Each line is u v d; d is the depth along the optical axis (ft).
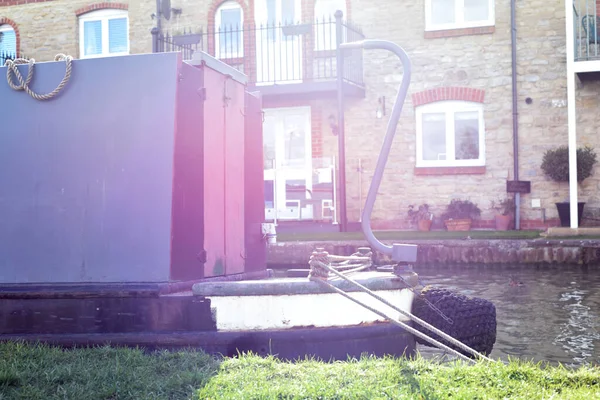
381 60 51.44
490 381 13.00
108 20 56.80
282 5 53.52
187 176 16.71
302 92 49.24
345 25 47.98
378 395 11.81
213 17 54.49
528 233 42.60
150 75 16.46
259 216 20.43
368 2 51.88
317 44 52.85
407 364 14.06
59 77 17.03
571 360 17.81
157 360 14.38
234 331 15.52
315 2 53.11
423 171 50.24
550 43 48.96
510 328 21.88
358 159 51.65
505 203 48.57
